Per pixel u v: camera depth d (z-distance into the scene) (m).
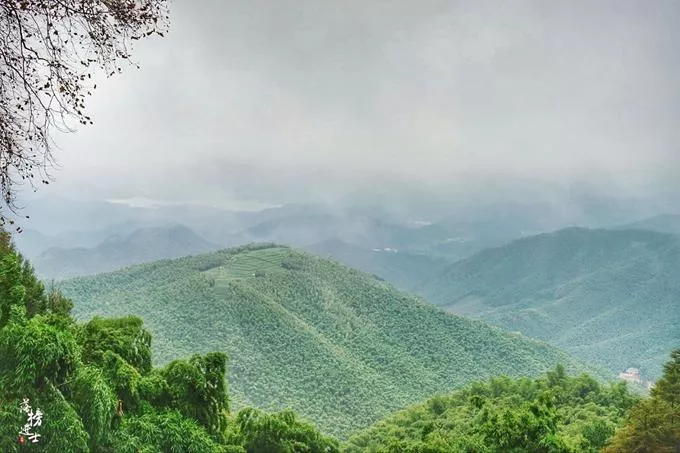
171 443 14.02
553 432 26.89
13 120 6.86
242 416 22.14
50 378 11.26
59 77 7.04
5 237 21.81
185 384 16.45
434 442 28.61
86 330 17.73
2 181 6.84
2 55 6.82
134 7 7.32
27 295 21.27
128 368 15.12
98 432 11.90
